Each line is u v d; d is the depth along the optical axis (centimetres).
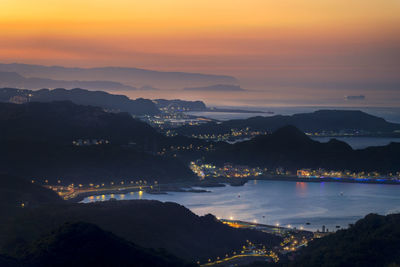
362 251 16538
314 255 17875
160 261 16212
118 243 16150
